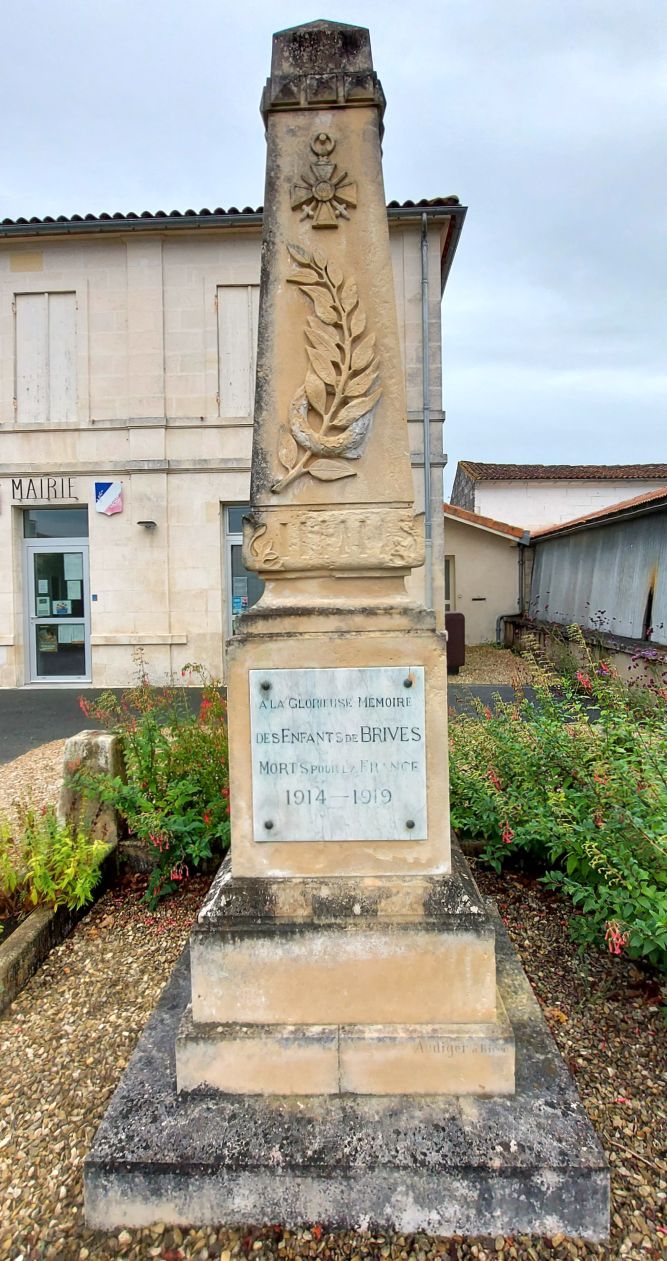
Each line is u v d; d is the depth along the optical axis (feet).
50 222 36.22
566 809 10.44
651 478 82.53
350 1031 6.82
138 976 10.49
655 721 11.99
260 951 6.94
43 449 38.17
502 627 61.72
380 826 7.25
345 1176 6.07
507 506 83.61
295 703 7.26
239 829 7.32
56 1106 7.75
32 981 10.47
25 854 11.93
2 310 37.96
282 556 7.54
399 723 7.22
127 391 37.78
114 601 38.22
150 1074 7.16
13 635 39.22
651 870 9.07
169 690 20.58
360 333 7.47
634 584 36.24
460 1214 6.04
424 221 35.37
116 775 13.75
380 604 7.34
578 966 10.00
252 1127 6.44
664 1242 5.91
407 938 6.87
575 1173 5.96
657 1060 8.07
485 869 13.34
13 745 25.98
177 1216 6.16
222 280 37.19
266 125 7.61
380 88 7.45
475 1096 6.73
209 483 37.76
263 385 7.58
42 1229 6.21
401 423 7.51
